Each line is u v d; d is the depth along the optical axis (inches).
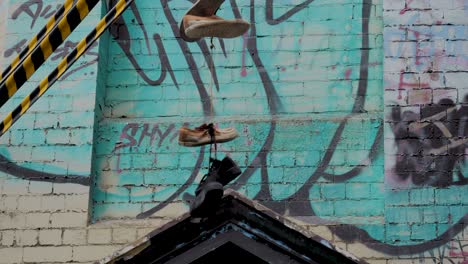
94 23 495.8
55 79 319.0
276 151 471.8
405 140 463.2
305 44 493.7
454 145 461.1
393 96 470.6
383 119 472.1
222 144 474.3
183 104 487.8
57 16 328.5
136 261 333.1
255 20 499.2
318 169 467.8
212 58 494.3
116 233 458.0
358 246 447.8
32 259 455.5
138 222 463.5
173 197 468.8
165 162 474.6
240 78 490.0
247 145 474.0
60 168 469.4
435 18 482.3
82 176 466.9
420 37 479.5
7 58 493.4
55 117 478.0
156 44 499.5
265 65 491.2
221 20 333.4
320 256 328.8
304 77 487.8
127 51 499.8
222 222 333.4
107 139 481.4
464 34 479.2
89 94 480.1
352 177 465.4
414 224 449.4
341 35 493.7
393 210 451.8
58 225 460.4
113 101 490.9
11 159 472.4
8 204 465.1
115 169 475.2
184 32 343.0
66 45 492.1
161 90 491.2
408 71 474.3
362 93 482.6
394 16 483.8
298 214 459.8
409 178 456.8
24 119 478.6
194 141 354.3
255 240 331.9
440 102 468.4
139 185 471.5
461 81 471.2
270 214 329.7
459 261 442.3
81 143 473.1
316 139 473.4
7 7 506.0
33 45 336.5
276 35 496.1
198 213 331.6
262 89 487.2
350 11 497.0
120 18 504.1
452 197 452.8
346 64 488.4
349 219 455.5
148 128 482.0
